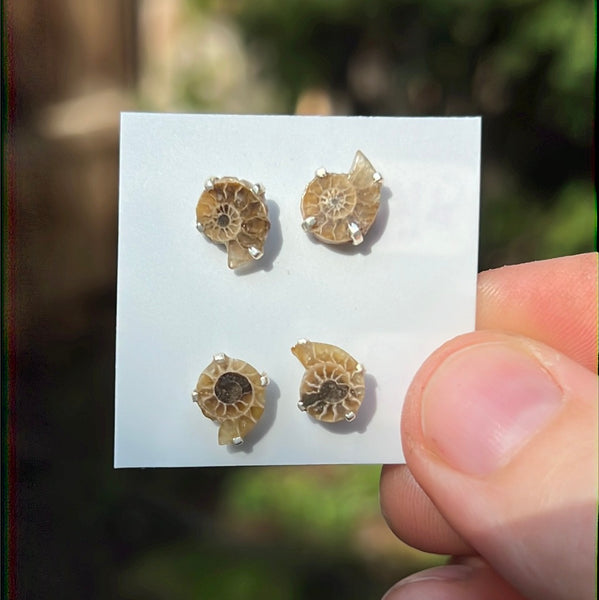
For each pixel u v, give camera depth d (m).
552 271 0.08
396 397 0.07
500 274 0.08
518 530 0.06
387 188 0.07
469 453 0.06
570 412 0.06
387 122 0.07
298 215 0.07
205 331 0.07
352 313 0.07
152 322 0.07
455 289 0.07
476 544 0.06
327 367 0.07
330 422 0.07
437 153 0.07
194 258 0.07
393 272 0.07
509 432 0.06
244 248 0.07
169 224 0.07
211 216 0.07
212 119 0.07
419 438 0.06
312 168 0.07
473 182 0.07
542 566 0.06
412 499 0.08
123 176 0.07
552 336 0.08
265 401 0.07
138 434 0.07
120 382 0.07
